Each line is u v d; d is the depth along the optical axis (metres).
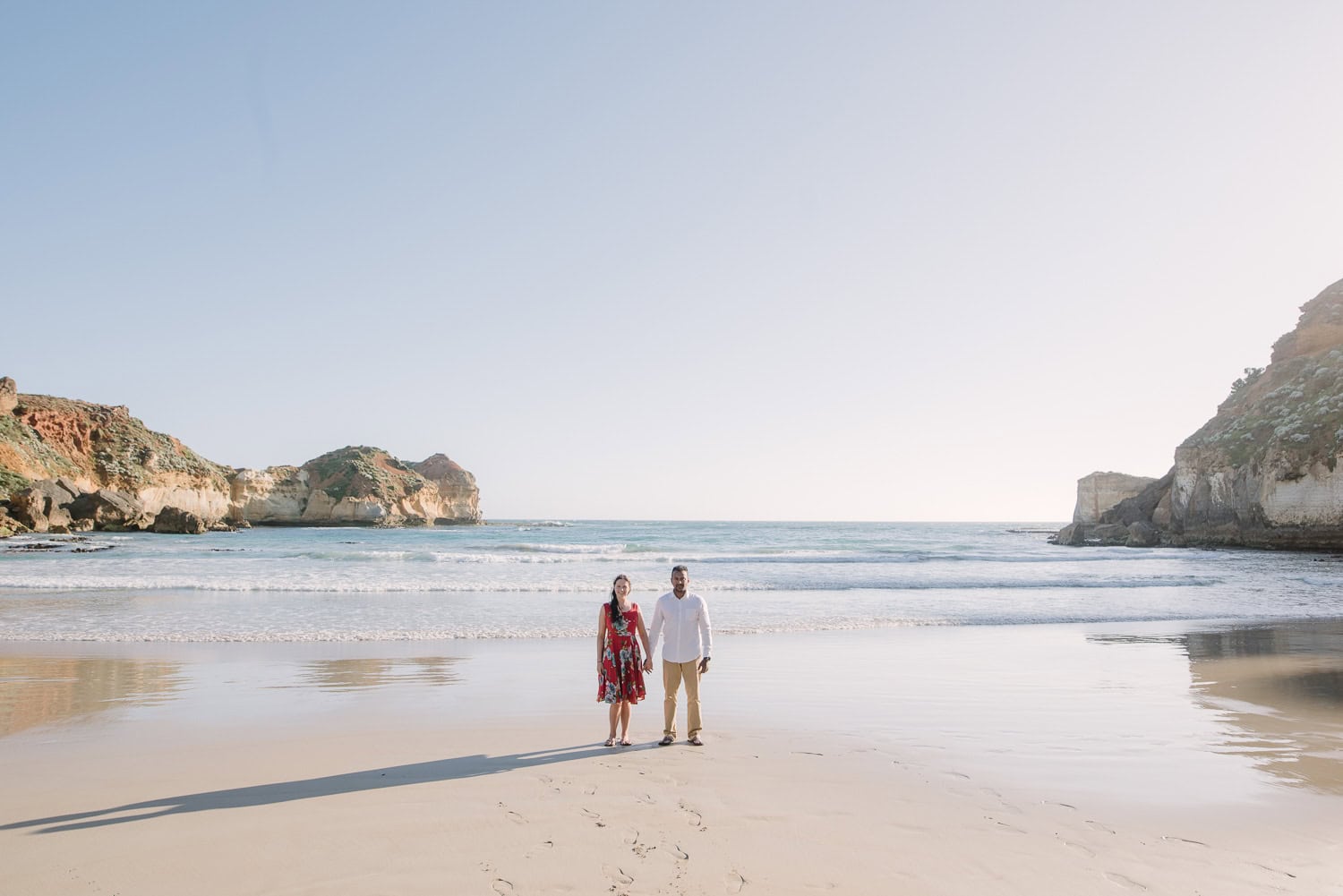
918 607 17.34
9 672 9.75
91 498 67.38
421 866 3.89
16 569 26.30
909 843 4.28
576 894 3.57
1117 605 18.12
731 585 21.72
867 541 67.62
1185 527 50.34
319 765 5.79
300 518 110.12
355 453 127.62
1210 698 8.59
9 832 4.39
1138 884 3.79
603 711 7.76
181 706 7.88
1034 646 12.25
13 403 75.06
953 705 8.06
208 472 95.62
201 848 4.14
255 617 15.10
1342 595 20.58
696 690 6.57
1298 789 5.40
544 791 5.12
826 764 5.84
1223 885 3.80
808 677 9.60
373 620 14.70
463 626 14.08
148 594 18.83
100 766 5.75
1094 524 60.28
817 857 4.05
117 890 3.64
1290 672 10.20
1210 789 5.40
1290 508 42.53
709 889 3.64
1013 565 30.75
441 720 7.34
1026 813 4.83
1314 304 57.12
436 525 132.75
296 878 3.75
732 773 5.57
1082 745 6.55
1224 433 49.28
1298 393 47.19
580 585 21.56
